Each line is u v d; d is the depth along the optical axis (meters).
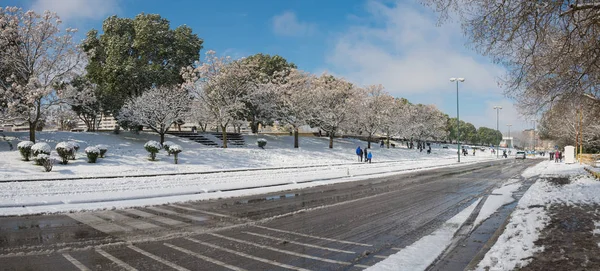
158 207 11.56
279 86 43.34
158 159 26.55
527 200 12.00
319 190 16.25
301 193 15.18
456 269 5.45
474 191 15.79
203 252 6.49
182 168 24.14
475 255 6.20
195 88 35.47
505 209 11.02
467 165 38.88
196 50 42.44
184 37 40.78
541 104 13.31
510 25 9.69
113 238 7.48
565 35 10.22
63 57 26.58
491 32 9.95
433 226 8.69
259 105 44.28
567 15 9.71
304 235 7.79
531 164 41.56
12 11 24.88
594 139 44.28
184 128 78.38
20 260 5.95
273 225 8.82
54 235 7.70
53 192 13.42
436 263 5.76
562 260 5.48
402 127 66.00
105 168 21.67
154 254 6.35
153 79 36.38
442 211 10.79
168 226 8.69
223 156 31.20
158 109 32.91
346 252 6.50
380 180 21.14
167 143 28.81
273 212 10.66
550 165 36.62
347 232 8.07
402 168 30.59
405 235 7.79
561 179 19.70
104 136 34.22
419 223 9.05
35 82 24.16
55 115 27.83
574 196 12.50
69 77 27.39
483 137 156.25
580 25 9.95
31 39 25.45
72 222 9.09
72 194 13.20
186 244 7.03
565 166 33.22
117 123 39.16
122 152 27.98
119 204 11.84
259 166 28.47
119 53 35.94
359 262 5.92
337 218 9.71
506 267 5.21
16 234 7.77
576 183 17.05
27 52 25.27
